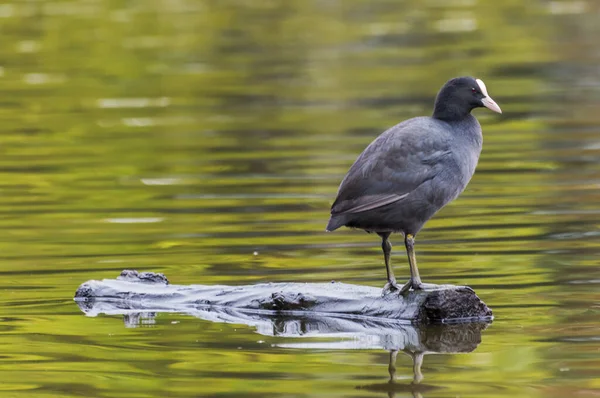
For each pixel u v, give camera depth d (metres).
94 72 33.62
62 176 20.77
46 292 13.43
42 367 10.62
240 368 10.52
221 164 21.44
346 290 12.53
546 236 15.47
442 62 33.47
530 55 34.06
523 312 12.19
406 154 11.73
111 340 11.51
